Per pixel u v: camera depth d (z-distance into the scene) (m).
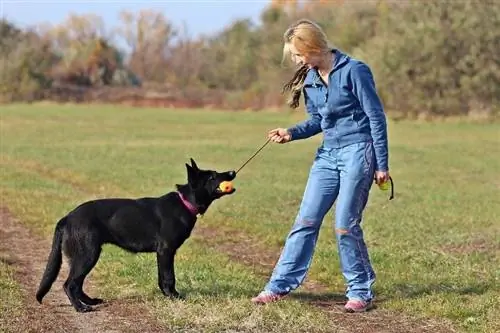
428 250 10.62
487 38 44.75
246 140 33.56
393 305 7.40
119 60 78.44
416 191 17.88
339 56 6.95
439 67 45.94
